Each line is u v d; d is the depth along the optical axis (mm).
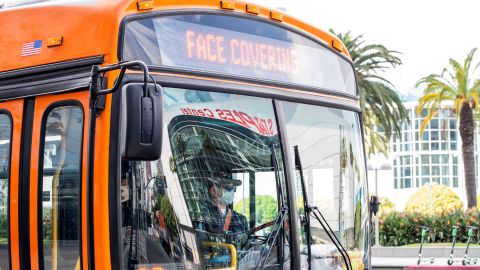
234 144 5500
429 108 37844
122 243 4914
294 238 5613
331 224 6051
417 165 75375
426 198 38719
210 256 5270
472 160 37531
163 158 5152
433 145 75000
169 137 5203
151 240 5031
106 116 4961
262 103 5727
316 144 6016
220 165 5402
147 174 5059
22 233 5430
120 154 4941
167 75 5258
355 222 6285
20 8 5785
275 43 5957
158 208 5082
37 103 5461
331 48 6406
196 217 5242
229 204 5402
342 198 6176
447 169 74625
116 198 4910
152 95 4547
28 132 5484
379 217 28422
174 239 5125
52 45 5422
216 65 5559
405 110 33500
